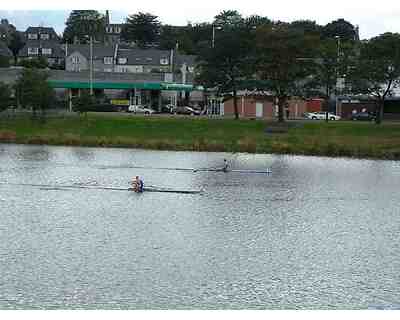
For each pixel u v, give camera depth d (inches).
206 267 1323.8
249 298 1159.0
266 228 1685.5
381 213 1910.7
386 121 4357.8
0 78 5255.9
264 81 3890.3
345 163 2979.8
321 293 1194.0
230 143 3334.2
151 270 1294.3
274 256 1422.2
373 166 2888.8
